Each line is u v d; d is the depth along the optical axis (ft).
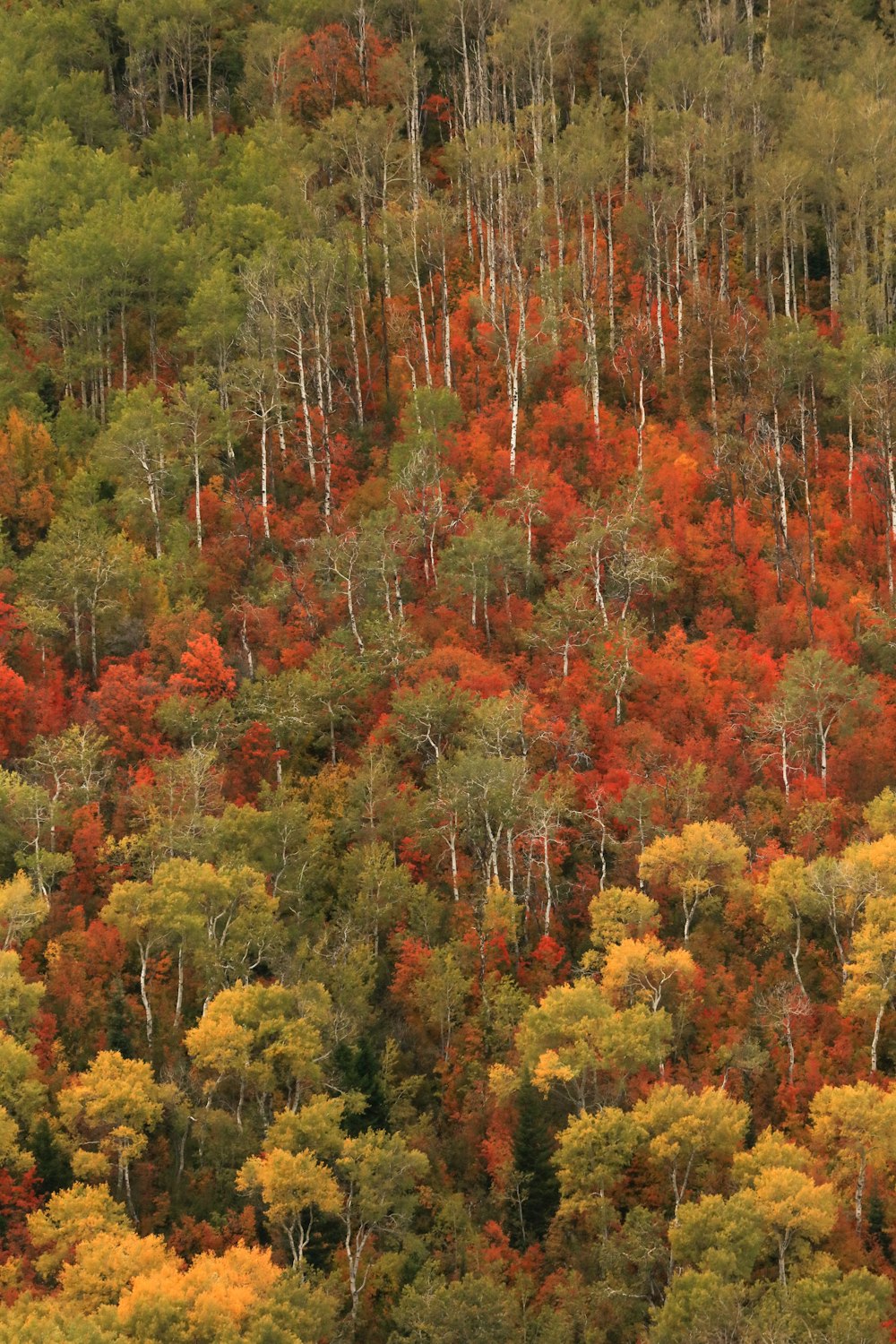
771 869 373.61
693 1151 320.70
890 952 354.33
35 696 425.28
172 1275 282.77
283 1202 304.50
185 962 371.97
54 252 545.85
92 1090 321.32
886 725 428.15
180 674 428.97
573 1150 320.70
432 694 408.87
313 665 431.02
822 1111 327.88
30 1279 301.22
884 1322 290.97
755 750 420.77
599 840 397.19
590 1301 306.14
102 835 390.42
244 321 542.16
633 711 430.61
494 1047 356.18
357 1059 341.62
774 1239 310.45
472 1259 315.78
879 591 498.69
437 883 393.70
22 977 353.51
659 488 508.53
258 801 404.98
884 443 515.50
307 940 369.50
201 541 486.38
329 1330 288.71
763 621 467.52
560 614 455.22
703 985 362.33
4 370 534.78
